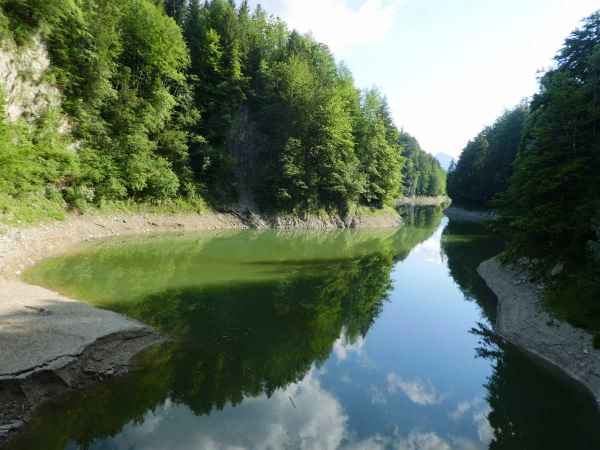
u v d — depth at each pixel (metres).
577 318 13.38
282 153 48.47
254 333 14.35
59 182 29.31
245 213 46.34
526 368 12.38
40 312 12.52
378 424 9.25
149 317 14.77
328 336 14.75
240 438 8.30
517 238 19.92
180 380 10.53
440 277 26.06
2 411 7.99
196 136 43.88
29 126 26.55
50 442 7.73
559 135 17.25
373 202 63.25
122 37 36.72
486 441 8.72
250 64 53.72
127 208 36.03
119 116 34.44
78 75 31.03
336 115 51.94
